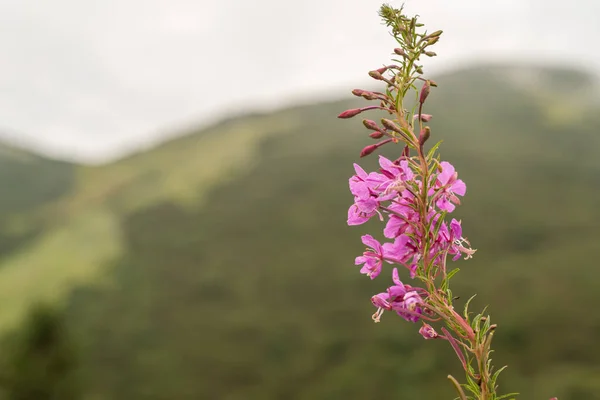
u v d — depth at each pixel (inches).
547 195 7012.8
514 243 5826.8
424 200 117.2
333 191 7677.2
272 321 5078.7
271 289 5787.4
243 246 6776.6
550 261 5246.1
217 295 5753.0
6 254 6894.7
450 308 115.4
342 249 6486.2
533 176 7534.5
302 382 3964.1
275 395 3784.5
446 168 121.1
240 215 7504.9
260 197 7829.7
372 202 120.3
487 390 110.2
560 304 4266.7
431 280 117.5
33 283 5979.3
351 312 5068.9
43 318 1334.9
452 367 3764.8
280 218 7293.3
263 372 4210.1
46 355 1314.0
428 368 3774.6
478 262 5398.6
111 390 3878.0
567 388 3021.7
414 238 118.4
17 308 5290.4
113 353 4549.7
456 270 118.6
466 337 113.8
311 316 5118.1
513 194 7032.5
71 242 6988.2
